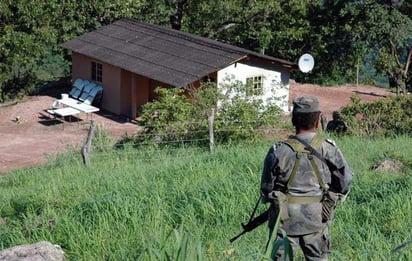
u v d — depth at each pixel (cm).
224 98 1986
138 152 1769
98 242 835
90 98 2856
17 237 923
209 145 1781
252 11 3509
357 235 743
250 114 1916
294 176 494
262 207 910
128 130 2586
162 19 3575
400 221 799
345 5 3362
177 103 1975
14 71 3309
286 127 1975
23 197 1196
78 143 2216
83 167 1584
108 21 3378
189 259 402
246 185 1016
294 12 3512
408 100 1948
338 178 498
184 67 2586
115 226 892
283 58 3594
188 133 1914
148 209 945
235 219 886
